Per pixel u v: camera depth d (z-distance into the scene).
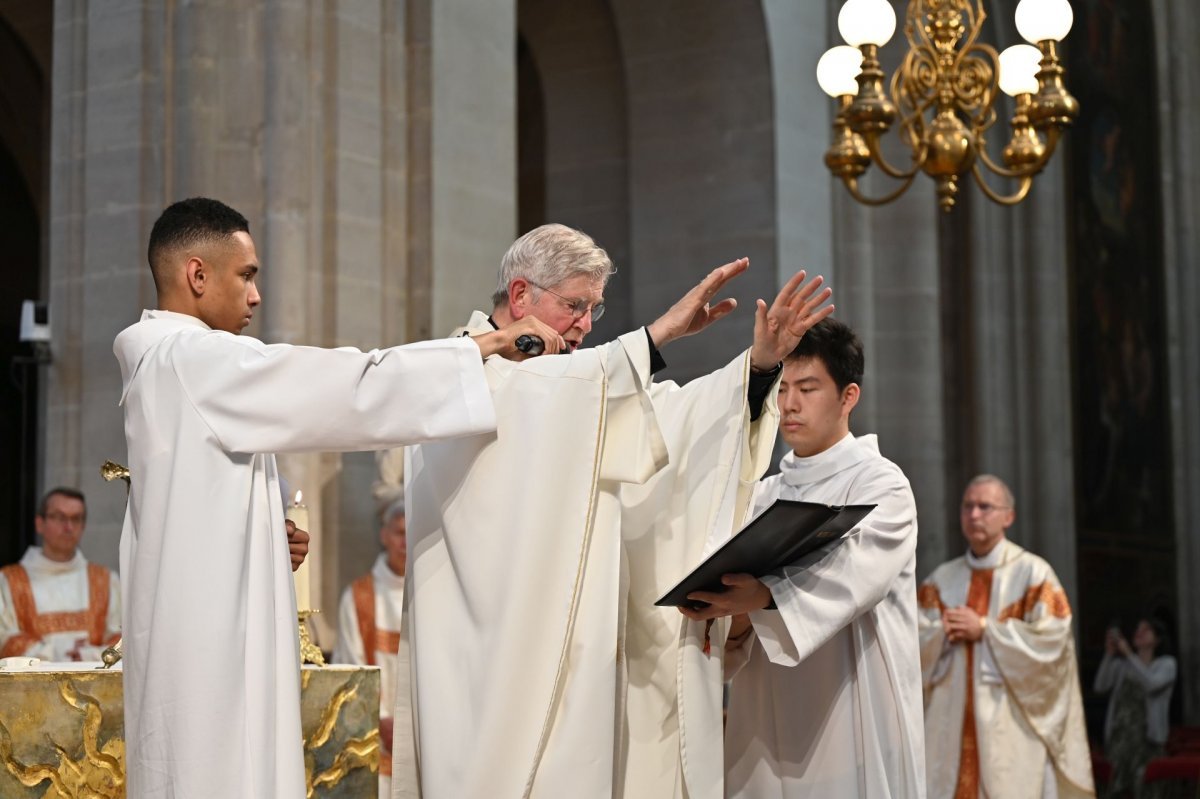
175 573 2.72
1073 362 13.49
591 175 10.91
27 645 5.86
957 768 5.74
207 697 2.68
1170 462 15.11
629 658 3.12
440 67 7.36
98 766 3.10
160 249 3.00
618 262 10.75
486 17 7.71
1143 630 12.52
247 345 2.83
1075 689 5.79
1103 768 9.23
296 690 2.84
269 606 2.81
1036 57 6.70
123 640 2.85
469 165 7.50
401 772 3.08
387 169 7.19
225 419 2.78
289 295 6.61
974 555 6.13
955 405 12.68
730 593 2.99
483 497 2.91
